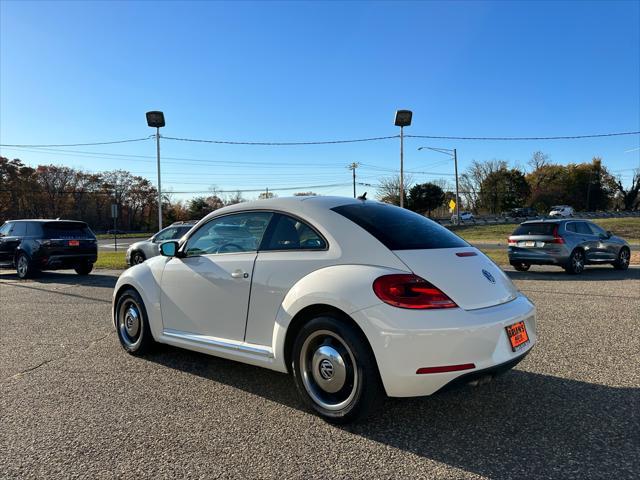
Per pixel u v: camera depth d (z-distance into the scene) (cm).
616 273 1268
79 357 504
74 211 8000
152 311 472
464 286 313
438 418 334
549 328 596
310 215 363
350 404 310
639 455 277
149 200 8650
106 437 312
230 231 414
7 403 374
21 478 263
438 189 7094
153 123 2294
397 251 319
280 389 399
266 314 364
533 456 278
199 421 336
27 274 1315
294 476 261
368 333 296
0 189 7094
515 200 8206
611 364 449
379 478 258
